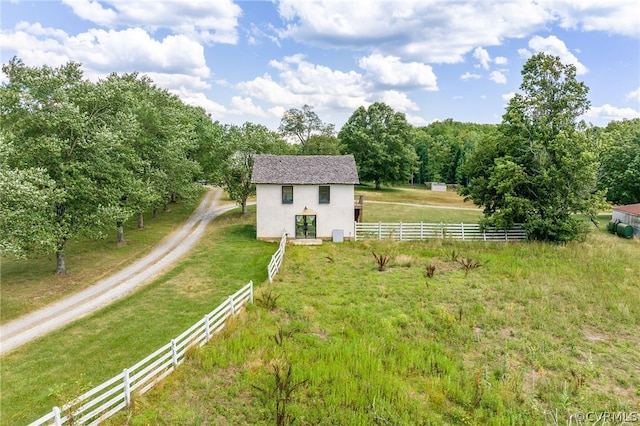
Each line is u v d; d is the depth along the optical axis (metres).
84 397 9.77
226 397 11.13
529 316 16.78
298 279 21.81
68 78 26.14
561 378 12.44
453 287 20.19
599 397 11.49
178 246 32.22
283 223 32.78
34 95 23.48
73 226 24.41
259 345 13.88
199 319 17.47
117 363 13.97
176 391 11.48
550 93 31.08
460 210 50.66
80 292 21.92
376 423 10.02
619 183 43.75
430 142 104.00
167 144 37.34
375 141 67.69
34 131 24.30
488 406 10.98
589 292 19.44
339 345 13.81
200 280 22.95
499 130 34.16
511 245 29.42
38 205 20.88
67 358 14.34
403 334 15.12
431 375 12.30
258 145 43.03
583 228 29.66
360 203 35.75
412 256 26.67
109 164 26.39
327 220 32.72
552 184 29.45
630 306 17.66
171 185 39.12
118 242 32.88
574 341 14.75
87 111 26.47
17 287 22.48
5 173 19.67
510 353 13.90
